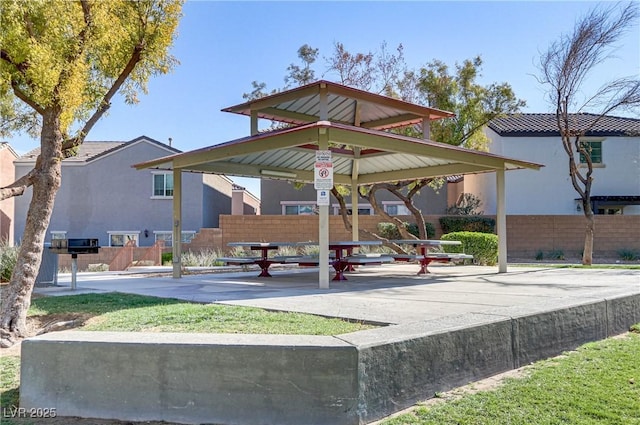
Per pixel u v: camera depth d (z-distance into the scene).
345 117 12.36
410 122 12.34
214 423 3.76
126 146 26.34
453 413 3.85
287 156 13.22
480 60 18.42
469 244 16.62
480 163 12.10
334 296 7.83
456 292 8.34
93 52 7.99
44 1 6.73
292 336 4.09
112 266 18.62
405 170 14.78
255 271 14.48
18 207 25.84
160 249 19.66
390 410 3.91
